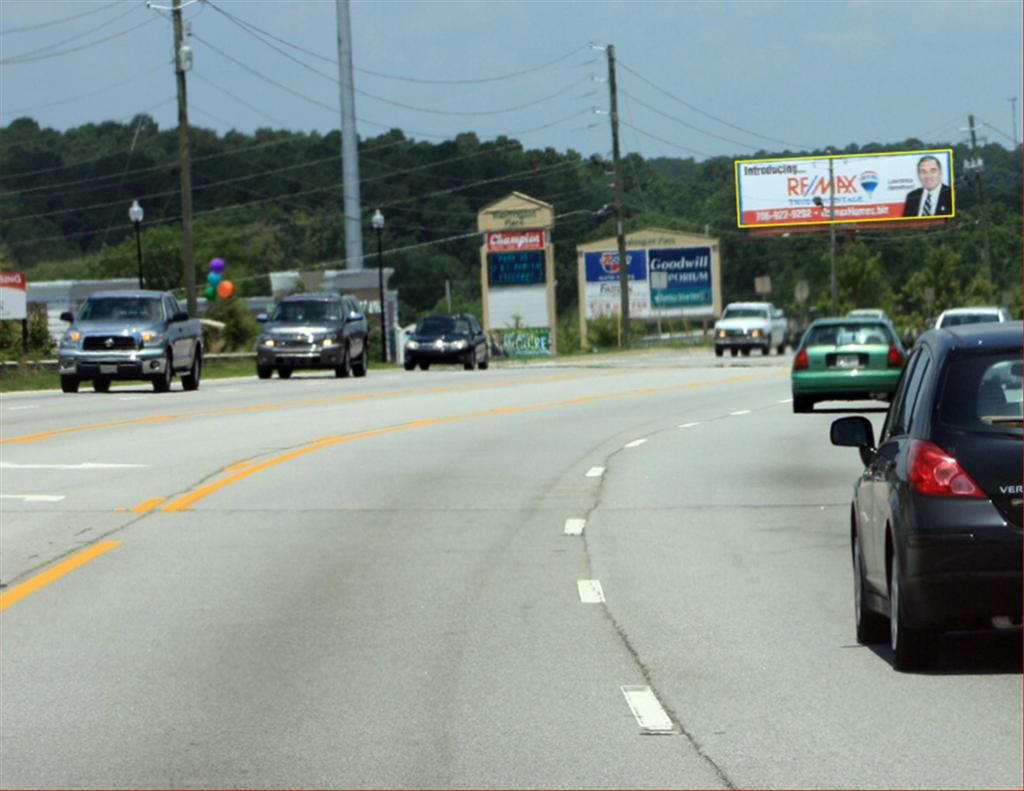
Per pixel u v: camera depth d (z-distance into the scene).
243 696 24.84
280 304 136.12
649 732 22.42
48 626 30.67
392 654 27.92
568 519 45.28
